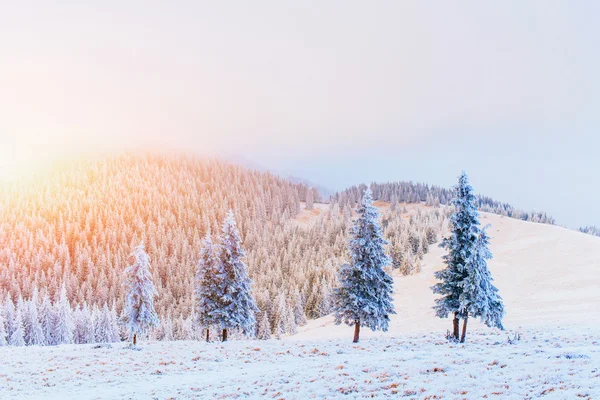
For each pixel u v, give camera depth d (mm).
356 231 34781
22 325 71125
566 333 33156
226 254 42031
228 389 20734
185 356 33344
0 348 40125
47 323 73125
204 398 19547
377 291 34531
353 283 35000
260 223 195500
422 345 32094
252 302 42375
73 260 166625
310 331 81562
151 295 39250
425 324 62344
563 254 90500
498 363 19438
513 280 80625
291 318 82688
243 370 26484
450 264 32531
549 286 71125
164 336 84312
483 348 27453
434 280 97875
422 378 18125
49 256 165500
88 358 33875
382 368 21422
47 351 37531
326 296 97938
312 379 20562
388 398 15844
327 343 37344
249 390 19922
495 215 155000
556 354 19844
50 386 25578
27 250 172500
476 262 30250
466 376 17406
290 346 36406
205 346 38406
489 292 30609
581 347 22828
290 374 22547
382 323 34250
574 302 57719
